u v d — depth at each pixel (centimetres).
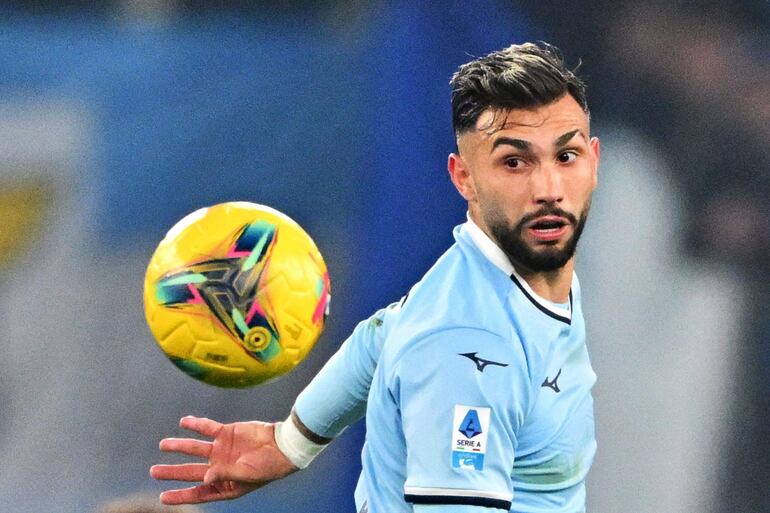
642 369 1783
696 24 1864
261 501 1703
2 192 1777
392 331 800
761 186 1838
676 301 1803
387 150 1788
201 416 1762
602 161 1852
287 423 965
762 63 1861
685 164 1853
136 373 1770
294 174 1794
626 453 1766
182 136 1800
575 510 827
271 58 1806
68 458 1745
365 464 851
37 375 1753
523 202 769
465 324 755
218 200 1798
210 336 824
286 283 829
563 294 816
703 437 1766
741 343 1783
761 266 1803
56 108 1791
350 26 1808
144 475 1750
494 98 770
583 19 1859
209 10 1817
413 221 1778
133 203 1789
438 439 735
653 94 1864
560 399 793
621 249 1819
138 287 1783
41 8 1800
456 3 1805
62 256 1775
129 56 1805
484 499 735
